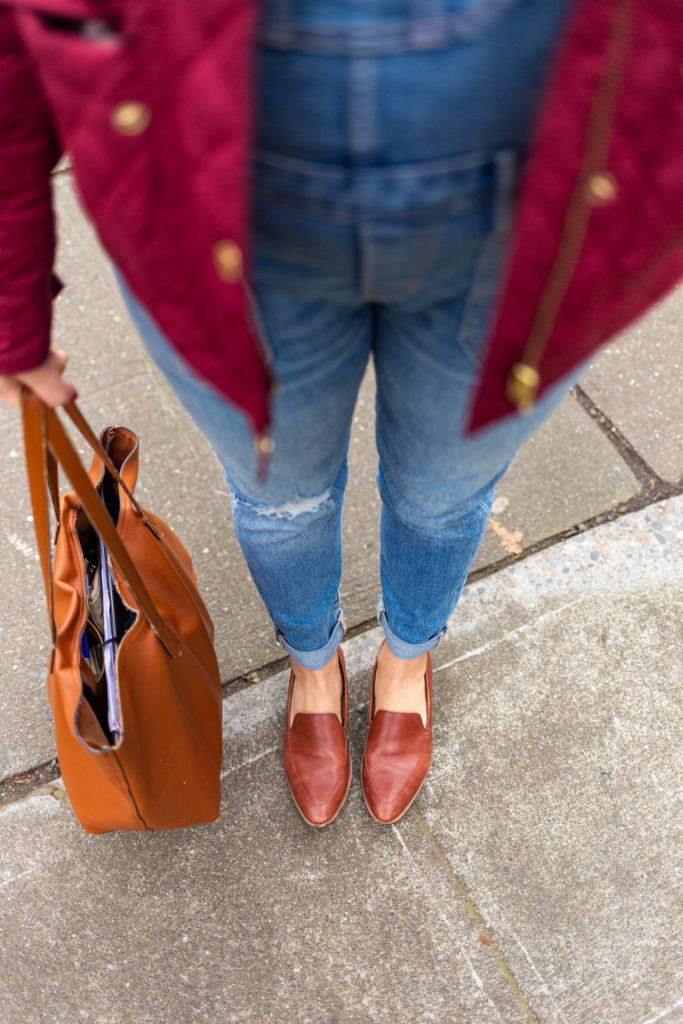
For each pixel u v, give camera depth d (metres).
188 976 1.35
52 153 0.74
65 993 1.34
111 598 1.17
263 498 1.06
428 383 0.86
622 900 1.39
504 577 1.74
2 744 1.57
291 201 0.61
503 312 0.64
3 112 0.67
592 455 1.90
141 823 1.22
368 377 2.05
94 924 1.40
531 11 0.52
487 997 1.32
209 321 0.66
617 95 0.54
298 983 1.34
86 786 1.15
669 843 1.44
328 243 0.63
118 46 0.53
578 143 0.55
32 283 0.80
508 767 1.53
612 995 1.32
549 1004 1.32
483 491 1.08
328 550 1.22
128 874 1.44
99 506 0.97
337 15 0.51
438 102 0.54
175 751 1.18
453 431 0.91
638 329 2.11
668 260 0.65
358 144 0.56
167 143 0.56
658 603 1.70
